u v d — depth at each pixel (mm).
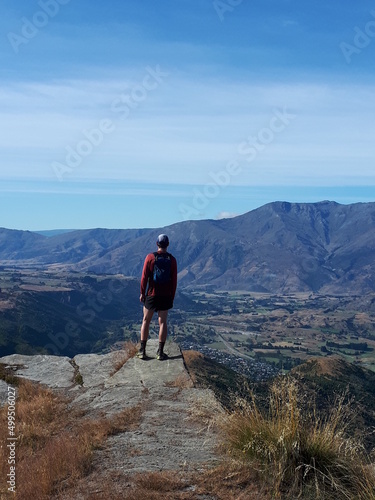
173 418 6402
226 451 5137
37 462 5398
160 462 4969
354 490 4469
